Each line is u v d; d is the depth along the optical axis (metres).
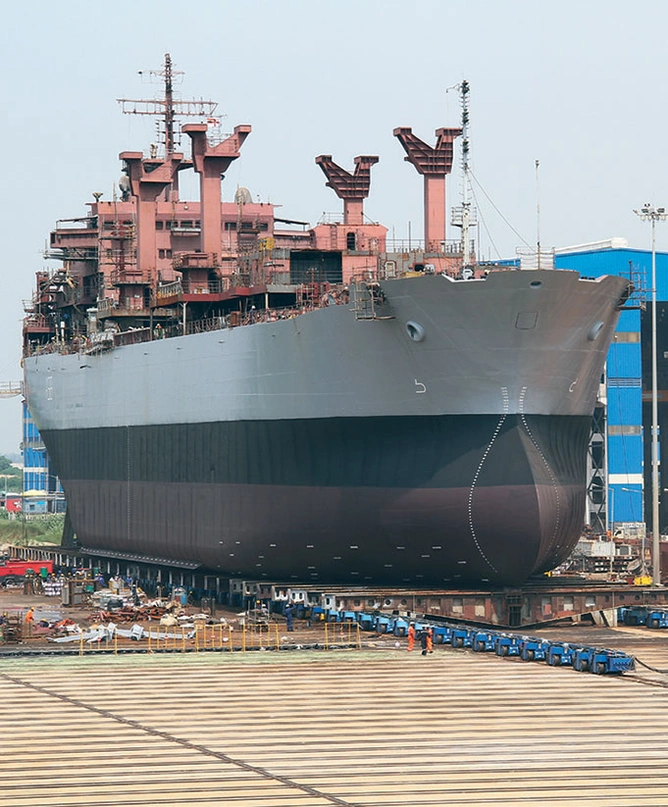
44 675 56.69
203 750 41.94
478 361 66.81
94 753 41.69
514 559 68.19
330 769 39.25
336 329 70.94
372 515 70.75
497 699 50.03
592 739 43.03
